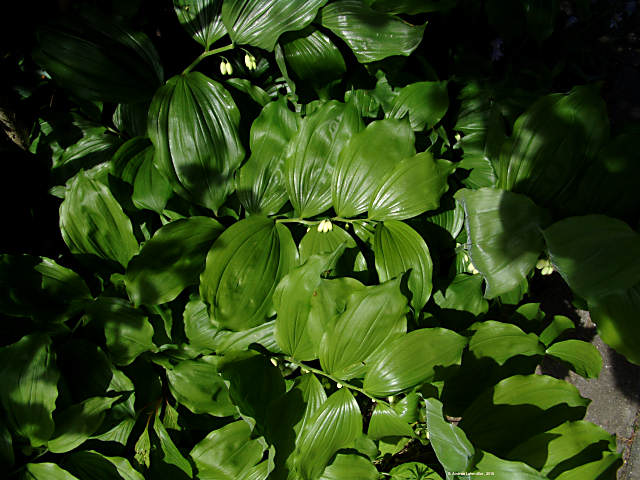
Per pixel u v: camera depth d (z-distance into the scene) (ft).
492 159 3.19
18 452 3.08
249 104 3.31
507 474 2.79
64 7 3.26
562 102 3.05
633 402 3.98
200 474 3.16
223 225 3.20
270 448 2.94
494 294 2.97
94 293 3.41
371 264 3.22
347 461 3.12
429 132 3.33
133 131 3.34
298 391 3.10
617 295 2.87
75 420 3.07
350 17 3.14
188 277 3.08
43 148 3.43
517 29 3.57
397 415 3.10
